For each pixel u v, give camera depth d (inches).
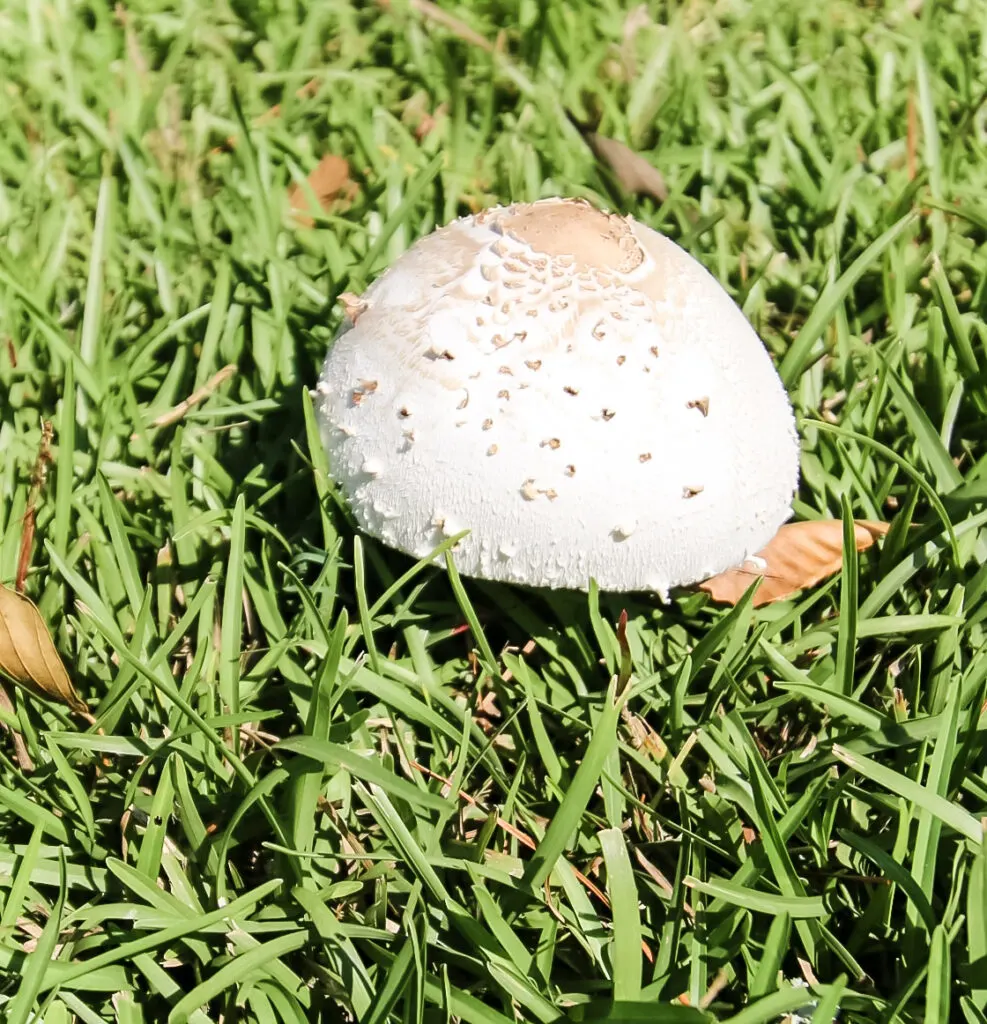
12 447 20.2
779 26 27.8
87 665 18.8
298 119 25.4
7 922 16.7
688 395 17.8
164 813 17.3
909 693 19.0
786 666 18.2
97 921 17.0
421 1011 16.0
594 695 18.9
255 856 17.9
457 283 17.9
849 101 25.8
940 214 23.2
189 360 21.9
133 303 22.6
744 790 17.7
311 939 17.0
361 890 17.4
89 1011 16.7
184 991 17.0
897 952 17.2
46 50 26.4
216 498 20.0
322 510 18.9
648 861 17.5
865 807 18.0
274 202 23.4
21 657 17.6
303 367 21.5
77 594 19.0
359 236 23.3
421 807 17.6
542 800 18.1
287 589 19.2
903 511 19.2
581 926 16.9
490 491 17.6
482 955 16.5
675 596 19.6
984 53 27.5
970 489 19.4
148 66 26.8
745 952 16.7
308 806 17.1
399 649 19.3
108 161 23.7
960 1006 16.6
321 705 17.0
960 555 19.3
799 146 25.1
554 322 17.7
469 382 17.6
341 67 26.2
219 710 18.3
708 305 18.4
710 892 16.5
